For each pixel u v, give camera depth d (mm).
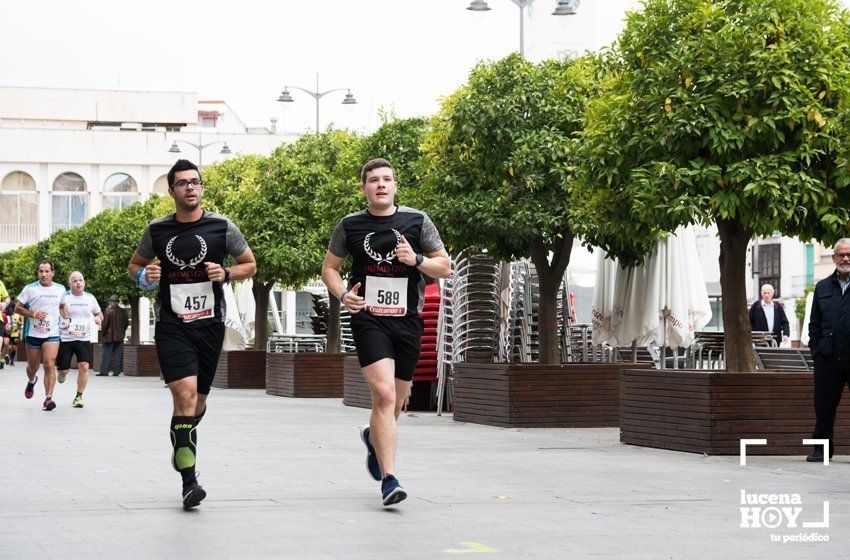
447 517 7859
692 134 12609
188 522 7613
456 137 18375
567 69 18766
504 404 16484
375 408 8445
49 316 19938
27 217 86375
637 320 18172
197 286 8609
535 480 10023
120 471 10625
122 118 100500
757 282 68250
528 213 17094
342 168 27719
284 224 29266
